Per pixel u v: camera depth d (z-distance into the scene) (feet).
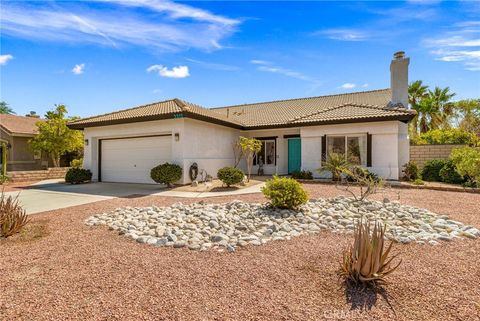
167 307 10.68
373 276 12.06
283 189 26.13
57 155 79.41
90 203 32.89
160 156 50.06
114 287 12.30
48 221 24.30
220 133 58.08
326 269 13.96
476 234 19.25
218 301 11.10
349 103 63.10
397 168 48.96
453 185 44.16
